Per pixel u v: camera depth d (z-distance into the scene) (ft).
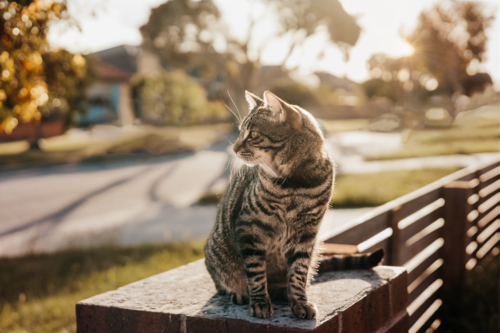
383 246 11.54
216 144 89.71
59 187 46.29
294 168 6.80
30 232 29.53
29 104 15.76
